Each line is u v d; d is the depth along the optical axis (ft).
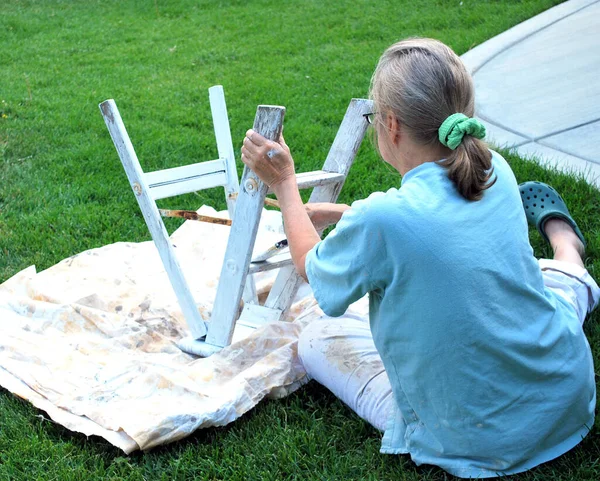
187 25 29.43
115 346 8.89
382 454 6.92
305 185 7.55
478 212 5.92
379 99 6.10
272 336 8.38
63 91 20.94
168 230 12.43
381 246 5.89
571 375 6.39
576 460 6.64
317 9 30.09
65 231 12.27
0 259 11.35
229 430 7.43
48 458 7.04
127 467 6.90
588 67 18.06
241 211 7.69
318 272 6.34
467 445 6.32
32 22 30.45
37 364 8.39
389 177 13.44
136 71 23.11
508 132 14.82
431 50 5.96
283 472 6.82
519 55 20.26
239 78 21.62
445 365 6.03
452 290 5.82
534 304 6.22
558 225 9.61
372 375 7.32
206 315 9.62
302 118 17.40
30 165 15.24
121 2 33.99
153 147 16.08
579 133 14.24
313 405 7.68
